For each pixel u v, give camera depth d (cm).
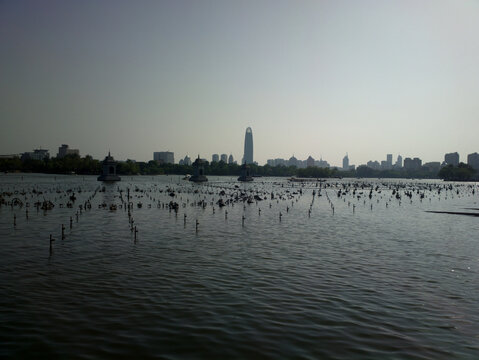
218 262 4444
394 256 4953
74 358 2184
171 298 3170
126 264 4250
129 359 2191
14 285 3409
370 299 3241
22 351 2247
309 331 2600
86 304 2991
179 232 6581
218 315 2834
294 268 4234
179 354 2258
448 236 6694
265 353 2292
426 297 3312
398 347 2394
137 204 11419
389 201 15512
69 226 6938
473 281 3819
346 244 5781
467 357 2281
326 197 17025
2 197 11881
